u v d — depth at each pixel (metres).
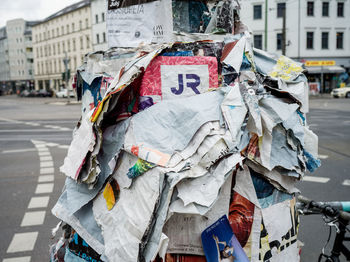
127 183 1.77
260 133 1.80
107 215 1.80
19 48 88.44
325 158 7.44
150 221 1.60
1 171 6.99
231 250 1.78
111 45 2.33
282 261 2.04
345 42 35.94
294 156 1.96
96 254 1.88
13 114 21.25
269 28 34.72
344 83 35.88
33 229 4.28
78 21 55.88
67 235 2.37
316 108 19.70
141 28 2.24
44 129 13.26
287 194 2.06
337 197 5.09
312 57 35.41
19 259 3.59
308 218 4.36
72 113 21.06
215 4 2.25
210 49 2.00
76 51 57.84
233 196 1.88
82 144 1.86
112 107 1.84
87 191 1.91
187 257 1.77
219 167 1.64
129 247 1.63
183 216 1.76
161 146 1.72
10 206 5.04
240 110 1.76
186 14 2.21
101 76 2.15
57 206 2.00
